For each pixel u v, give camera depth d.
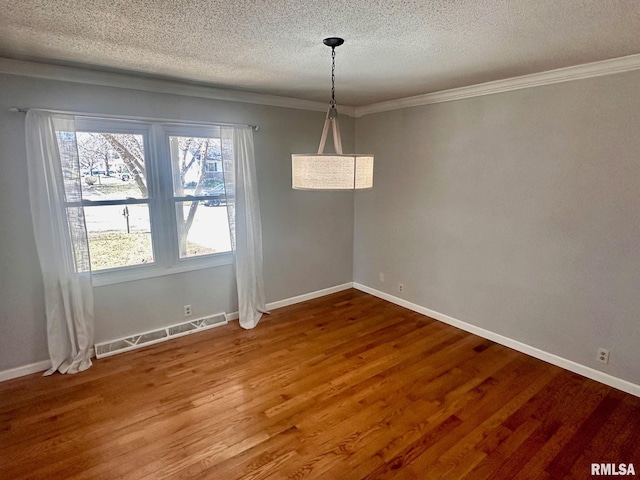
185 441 2.27
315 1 1.63
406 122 4.15
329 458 2.14
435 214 4.00
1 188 2.75
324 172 2.04
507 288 3.45
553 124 2.95
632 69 2.51
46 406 2.61
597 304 2.87
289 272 4.55
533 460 2.14
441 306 4.09
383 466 2.09
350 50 2.35
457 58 2.53
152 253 3.57
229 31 2.01
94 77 2.96
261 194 4.12
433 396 2.74
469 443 2.27
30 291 2.95
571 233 2.95
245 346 3.52
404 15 1.79
